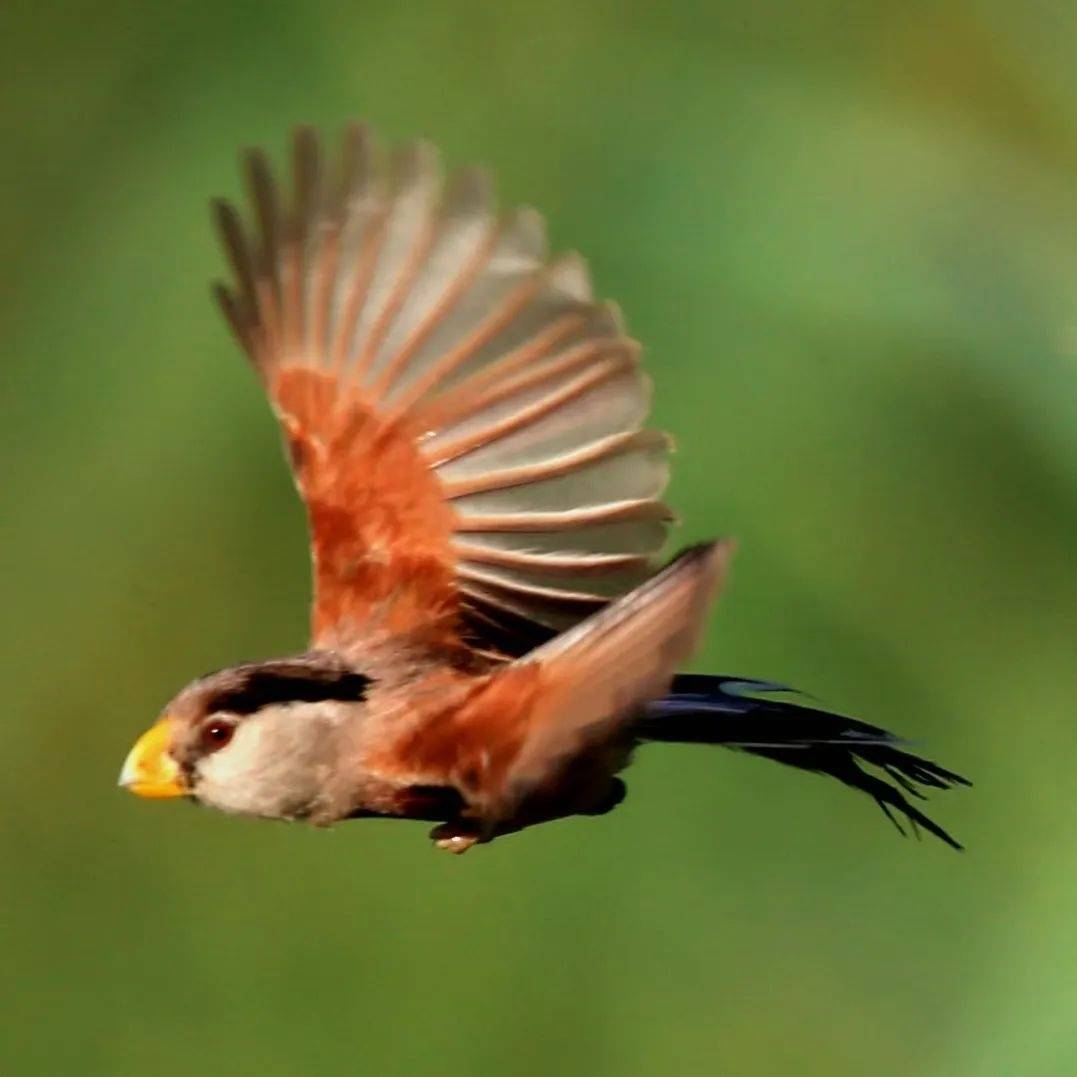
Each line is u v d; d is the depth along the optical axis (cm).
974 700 435
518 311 408
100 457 440
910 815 409
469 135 438
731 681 409
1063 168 437
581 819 439
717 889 438
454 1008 438
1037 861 435
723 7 439
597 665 400
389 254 408
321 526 409
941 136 437
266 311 409
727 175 435
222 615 441
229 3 441
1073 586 434
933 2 439
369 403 409
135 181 441
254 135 439
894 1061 434
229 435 439
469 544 409
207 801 406
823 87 438
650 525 408
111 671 441
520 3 439
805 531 433
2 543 441
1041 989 432
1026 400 433
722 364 433
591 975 438
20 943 441
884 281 433
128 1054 440
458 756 404
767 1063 436
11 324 441
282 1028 439
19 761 441
